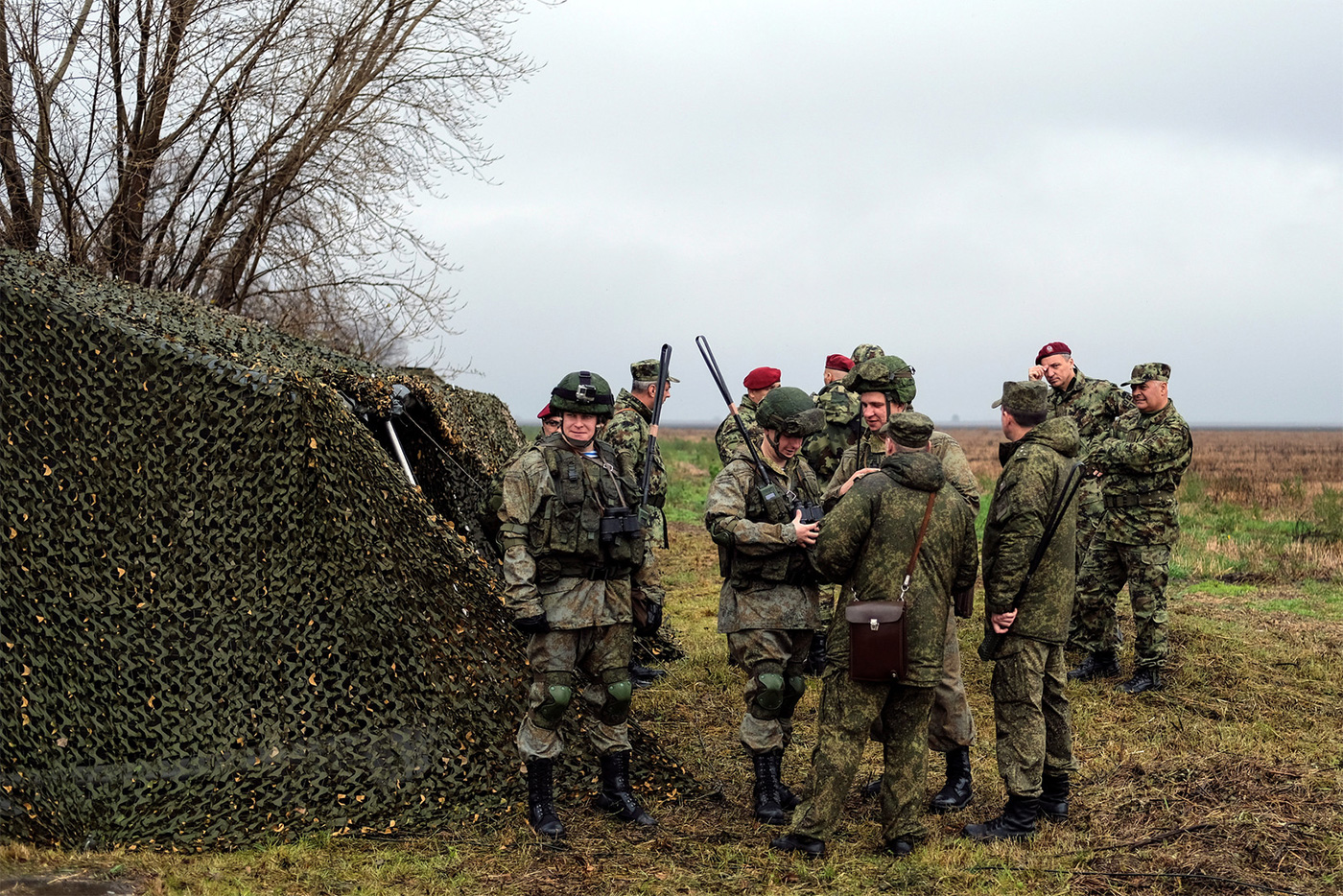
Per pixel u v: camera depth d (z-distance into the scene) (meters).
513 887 3.64
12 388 4.26
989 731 5.58
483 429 8.21
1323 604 8.73
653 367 6.43
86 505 4.27
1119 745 5.25
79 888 3.38
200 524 4.33
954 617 4.50
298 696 4.31
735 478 4.38
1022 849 4.03
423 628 4.41
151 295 5.26
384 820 4.17
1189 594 9.27
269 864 3.76
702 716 5.87
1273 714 5.80
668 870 3.84
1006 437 4.32
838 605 3.98
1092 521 6.61
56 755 4.12
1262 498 18.02
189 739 4.19
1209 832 4.10
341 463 4.39
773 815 4.33
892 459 3.93
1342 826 4.13
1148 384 6.11
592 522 4.09
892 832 3.99
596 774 4.50
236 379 4.34
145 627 4.26
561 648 4.14
